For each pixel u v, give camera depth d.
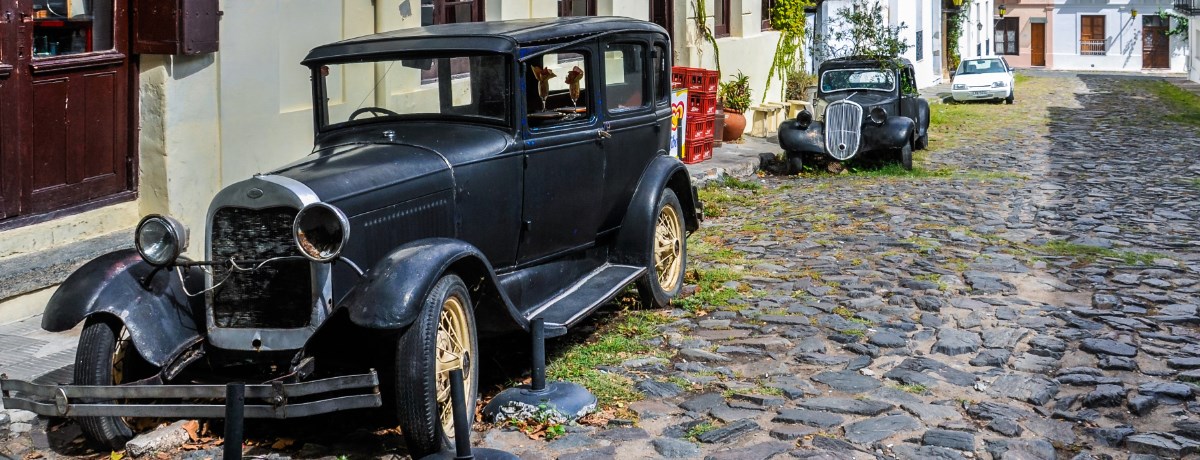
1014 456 5.15
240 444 4.36
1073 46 67.62
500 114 6.29
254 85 9.21
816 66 26.70
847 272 9.10
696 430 5.47
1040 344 6.96
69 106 7.82
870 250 10.02
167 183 8.41
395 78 6.40
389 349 5.19
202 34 8.34
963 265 9.36
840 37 21.44
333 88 6.44
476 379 5.48
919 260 9.54
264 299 5.16
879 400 5.93
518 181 6.32
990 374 6.43
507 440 5.37
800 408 5.80
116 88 8.23
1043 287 8.59
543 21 7.09
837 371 6.48
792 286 8.63
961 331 7.32
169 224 5.18
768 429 5.50
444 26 6.92
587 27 6.96
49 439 5.59
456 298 5.29
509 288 6.33
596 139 6.96
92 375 5.10
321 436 5.51
